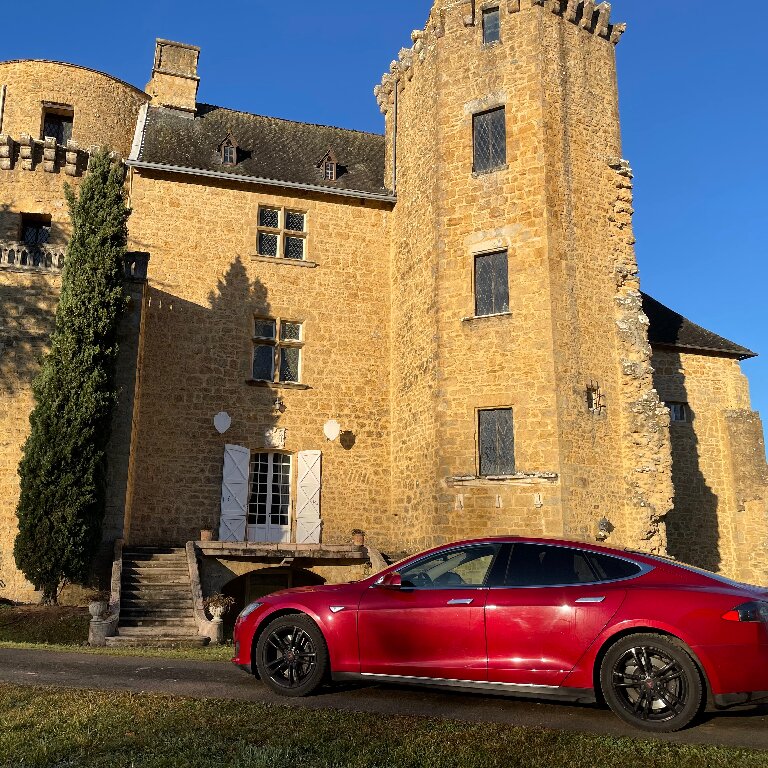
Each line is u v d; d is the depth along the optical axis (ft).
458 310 63.05
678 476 76.28
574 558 21.80
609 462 59.31
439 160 66.74
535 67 64.03
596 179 64.95
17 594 53.26
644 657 19.80
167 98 81.00
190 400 68.13
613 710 19.90
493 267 63.05
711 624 19.40
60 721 19.19
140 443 65.87
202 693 23.08
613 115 67.82
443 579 22.86
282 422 70.74
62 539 51.03
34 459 52.42
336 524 70.23
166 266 70.08
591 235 63.31
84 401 53.72
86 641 44.42
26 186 71.26
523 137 63.31
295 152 82.07
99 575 54.54
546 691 20.61
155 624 47.96
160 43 82.38
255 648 23.70
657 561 21.38
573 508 55.77
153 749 17.02
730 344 81.82
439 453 61.11
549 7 65.67
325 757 16.46
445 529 59.36
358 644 22.59
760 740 18.67
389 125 81.00
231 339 70.54
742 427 77.71
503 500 57.41
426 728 18.72
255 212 73.82
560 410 57.26
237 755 16.53
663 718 19.31
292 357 73.20
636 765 16.31
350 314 75.00
